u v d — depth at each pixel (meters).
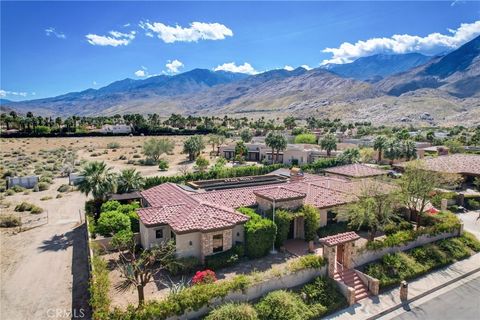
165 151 95.38
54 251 31.50
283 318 20.09
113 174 39.81
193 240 26.14
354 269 25.69
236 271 25.59
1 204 49.09
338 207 33.00
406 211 37.25
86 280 25.91
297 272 23.12
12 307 22.55
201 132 164.62
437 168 54.38
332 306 22.02
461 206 44.06
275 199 30.11
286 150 89.56
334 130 169.25
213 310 19.50
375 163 83.44
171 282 23.64
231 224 26.73
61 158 94.25
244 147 98.19
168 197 35.12
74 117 165.12
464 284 25.94
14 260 29.66
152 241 27.67
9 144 114.81
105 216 31.12
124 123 184.38
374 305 22.81
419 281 26.05
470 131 158.75
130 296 22.28
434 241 31.41
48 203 50.12
